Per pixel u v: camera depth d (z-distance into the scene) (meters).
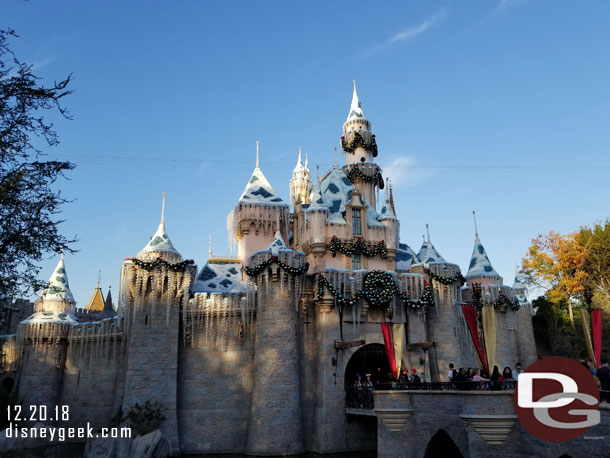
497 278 60.81
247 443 39.75
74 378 46.38
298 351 42.84
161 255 43.44
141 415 38.97
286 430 39.00
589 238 63.91
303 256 43.69
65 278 51.59
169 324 42.09
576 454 20.34
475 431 24.64
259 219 50.81
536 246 69.62
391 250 48.91
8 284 15.99
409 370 44.47
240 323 43.94
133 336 41.00
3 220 15.67
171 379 40.97
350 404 41.66
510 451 23.58
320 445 39.78
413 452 31.09
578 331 63.66
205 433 41.19
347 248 46.69
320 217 46.91
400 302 46.09
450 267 49.75
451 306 48.62
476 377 27.00
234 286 47.72
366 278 44.69
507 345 58.59
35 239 16.14
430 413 29.91
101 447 36.44
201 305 43.84
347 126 63.59
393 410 31.75
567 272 65.25
